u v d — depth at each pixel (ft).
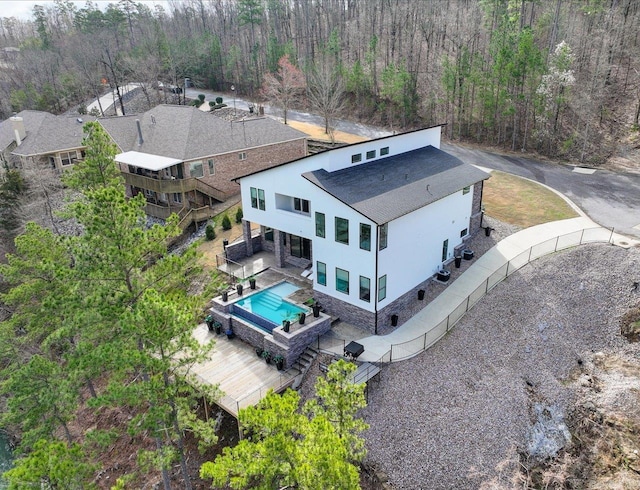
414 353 63.21
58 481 36.50
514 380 59.67
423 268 77.05
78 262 50.03
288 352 63.57
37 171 123.24
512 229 91.20
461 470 50.42
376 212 64.03
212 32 312.50
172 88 249.96
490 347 64.18
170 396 45.70
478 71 150.92
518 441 53.26
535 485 49.96
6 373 66.54
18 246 70.79
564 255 79.00
